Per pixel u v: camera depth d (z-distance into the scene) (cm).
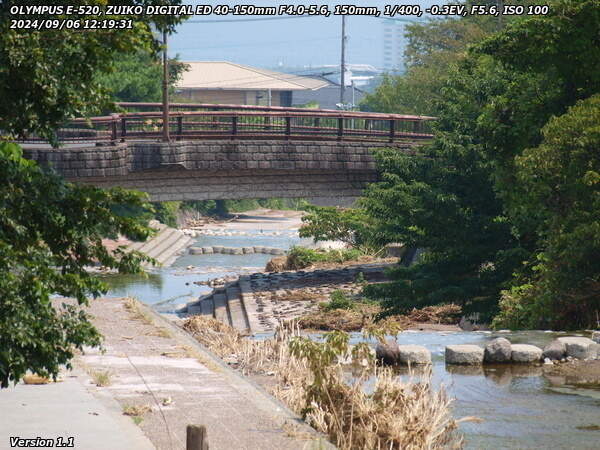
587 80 4638
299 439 1662
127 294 7706
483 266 5884
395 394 1897
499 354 2784
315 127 7231
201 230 13950
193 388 2106
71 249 1425
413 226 5641
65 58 1372
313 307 5791
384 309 5397
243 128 9300
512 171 4750
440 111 5850
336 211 9256
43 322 1368
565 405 2227
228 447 1594
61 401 1919
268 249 11388
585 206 3956
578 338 2962
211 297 7200
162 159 6359
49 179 1384
